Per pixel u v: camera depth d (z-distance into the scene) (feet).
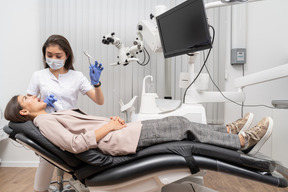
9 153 8.43
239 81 5.76
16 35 8.35
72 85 5.29
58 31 8.00
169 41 5.54
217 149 3.43
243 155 3.35
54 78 5.15
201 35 4.66
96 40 8.05
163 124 3.83
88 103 8.16
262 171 3.36
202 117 5.10
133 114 5.63
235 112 8.29
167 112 5.17
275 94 8.13
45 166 4.80
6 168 8.21
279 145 6.94
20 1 8.30
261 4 8.11
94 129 4.00
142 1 8.01
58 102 5.09
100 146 3.67
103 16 8.04
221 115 8.20
